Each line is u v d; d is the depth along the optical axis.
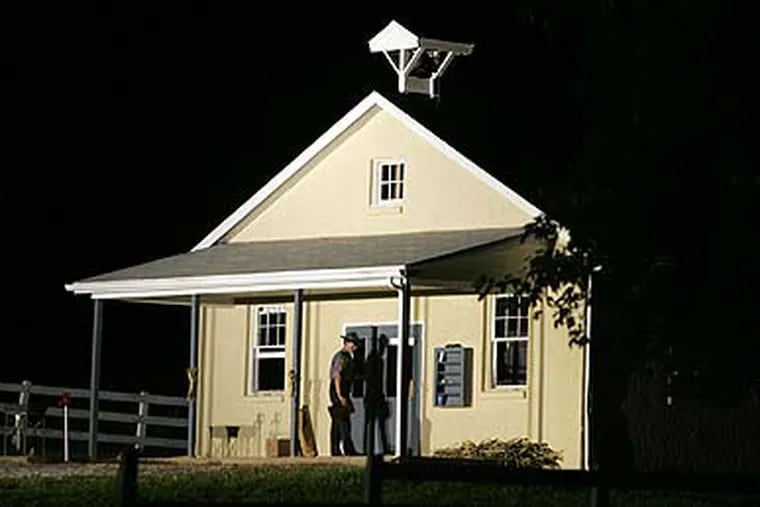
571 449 39.34
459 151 41.75
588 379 37.84
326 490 32.19
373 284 39.47
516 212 40.91
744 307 21.00
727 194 20.91
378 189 43.38
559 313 22.28
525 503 31.22
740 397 21.84
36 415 49.44
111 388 61.47
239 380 45.31
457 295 41.59
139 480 33.50
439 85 44.84
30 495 30.91
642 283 21.33
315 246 43.28
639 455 39.22
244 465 39.06
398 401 39.09
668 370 21.83
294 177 44.78
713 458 39.75
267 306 45.09
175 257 45.81
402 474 20.42
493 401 40.78
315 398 43.81
